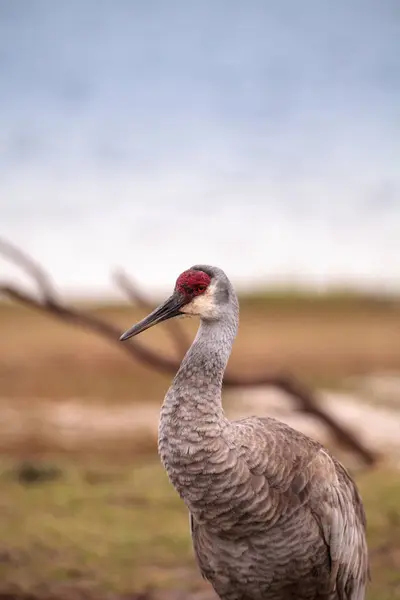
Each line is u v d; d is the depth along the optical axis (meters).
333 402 22.14
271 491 7.57
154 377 24.61
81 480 15.26
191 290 7.88
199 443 7.37
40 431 18.69
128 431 18.95
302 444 7.98
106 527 12.73
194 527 8.09
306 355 27.52
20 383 23.34
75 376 24.25
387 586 10.27
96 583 10.80
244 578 7.86
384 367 26.84
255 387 16.27
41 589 10.66
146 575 11.04
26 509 13.59
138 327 7.91
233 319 7.88
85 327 15.31
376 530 12.07
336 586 8.22
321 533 7.90
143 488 14.69
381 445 17.56
